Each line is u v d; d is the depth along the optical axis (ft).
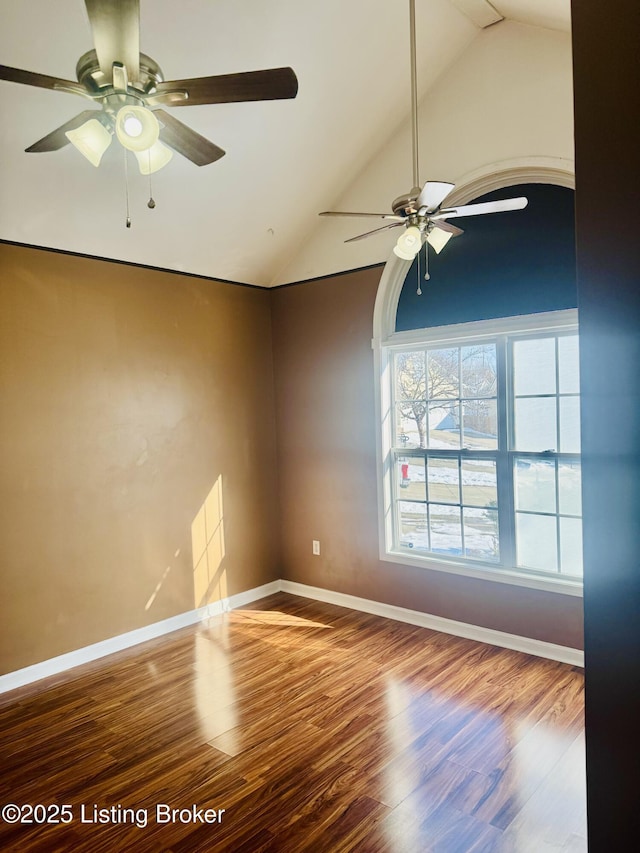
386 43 11.12
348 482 14.89
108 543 12.69
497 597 12.32
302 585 16.19
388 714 9.69
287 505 16.43
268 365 16.46
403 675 11.09
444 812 7.36
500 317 12.07
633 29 3.25
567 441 11.37
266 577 16.33
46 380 11.69
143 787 8.02
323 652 12.26
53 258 11.81
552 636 11.59
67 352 12.03
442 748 8.70
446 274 12.91
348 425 14.80
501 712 9.64
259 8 9.52
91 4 5.52
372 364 14.21
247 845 6.91
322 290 15.20
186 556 14.23
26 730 9.55
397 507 14.20
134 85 6.78
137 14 5.68
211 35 9.63
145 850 6.89
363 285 14.28
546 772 8.09
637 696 3.30
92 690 10.91
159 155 7.64
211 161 8.44
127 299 13.08
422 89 12.53
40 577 11.58
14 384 11.22
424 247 13.21
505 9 10.91
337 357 14.96
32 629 11.44
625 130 3.29
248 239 14.35
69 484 12.04
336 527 15.24
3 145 9.70
